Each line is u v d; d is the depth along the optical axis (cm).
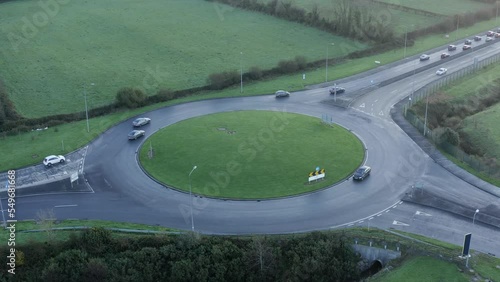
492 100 13838
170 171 10119
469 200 9044
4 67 15312
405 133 11550
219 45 17312
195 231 8244
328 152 10706
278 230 8325
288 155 10581
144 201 9225
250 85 14675
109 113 13062
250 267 7688
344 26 17900
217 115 12662
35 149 11200
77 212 8919
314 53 16675
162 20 19550
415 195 9231
